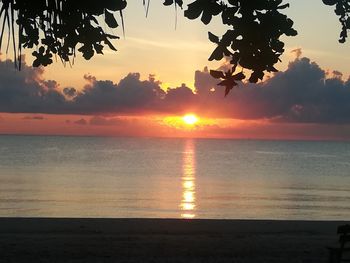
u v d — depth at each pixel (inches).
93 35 175.6
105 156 4872.0
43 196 1547.7
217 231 524.7
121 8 159.6
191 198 1573.6
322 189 1966.0
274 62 168.2
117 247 433.7
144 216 1139.3
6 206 1289.4
